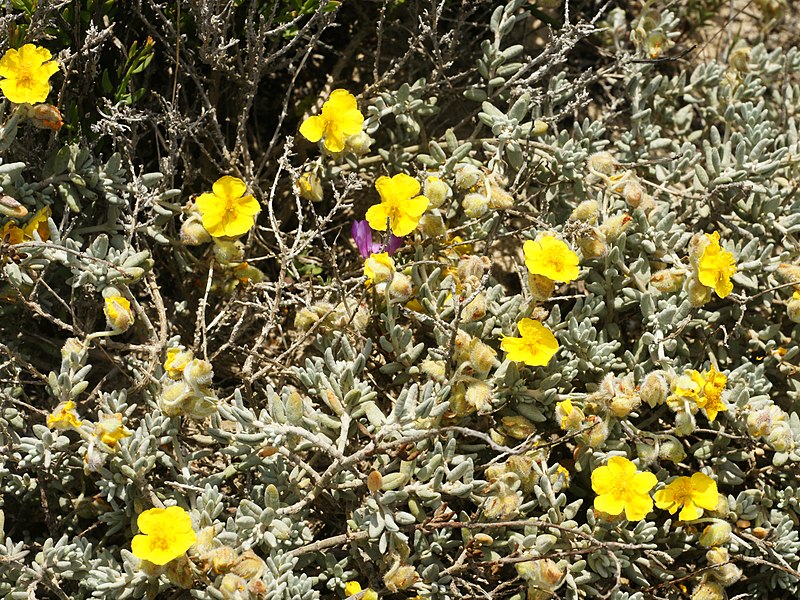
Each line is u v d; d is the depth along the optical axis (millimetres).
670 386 394
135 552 338
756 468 435
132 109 424
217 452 404
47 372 426
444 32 526
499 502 370
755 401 415
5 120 401
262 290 447
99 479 396
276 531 365
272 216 408
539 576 370
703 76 509
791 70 525
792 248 454
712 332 441
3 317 423
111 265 380
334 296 440
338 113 411
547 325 416
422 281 419
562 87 460
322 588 399
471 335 406
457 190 446
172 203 428
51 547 365
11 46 400
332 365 384
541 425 424
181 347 382
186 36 451
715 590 391
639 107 501
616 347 415
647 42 499
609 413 394
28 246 368
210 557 349
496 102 509
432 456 382
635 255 440
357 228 433
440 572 382
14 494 397
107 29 405
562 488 406
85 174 407
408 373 406
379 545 367
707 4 568
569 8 547
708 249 398
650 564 394
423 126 503
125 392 378
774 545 402
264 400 430
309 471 369
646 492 376
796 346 452
